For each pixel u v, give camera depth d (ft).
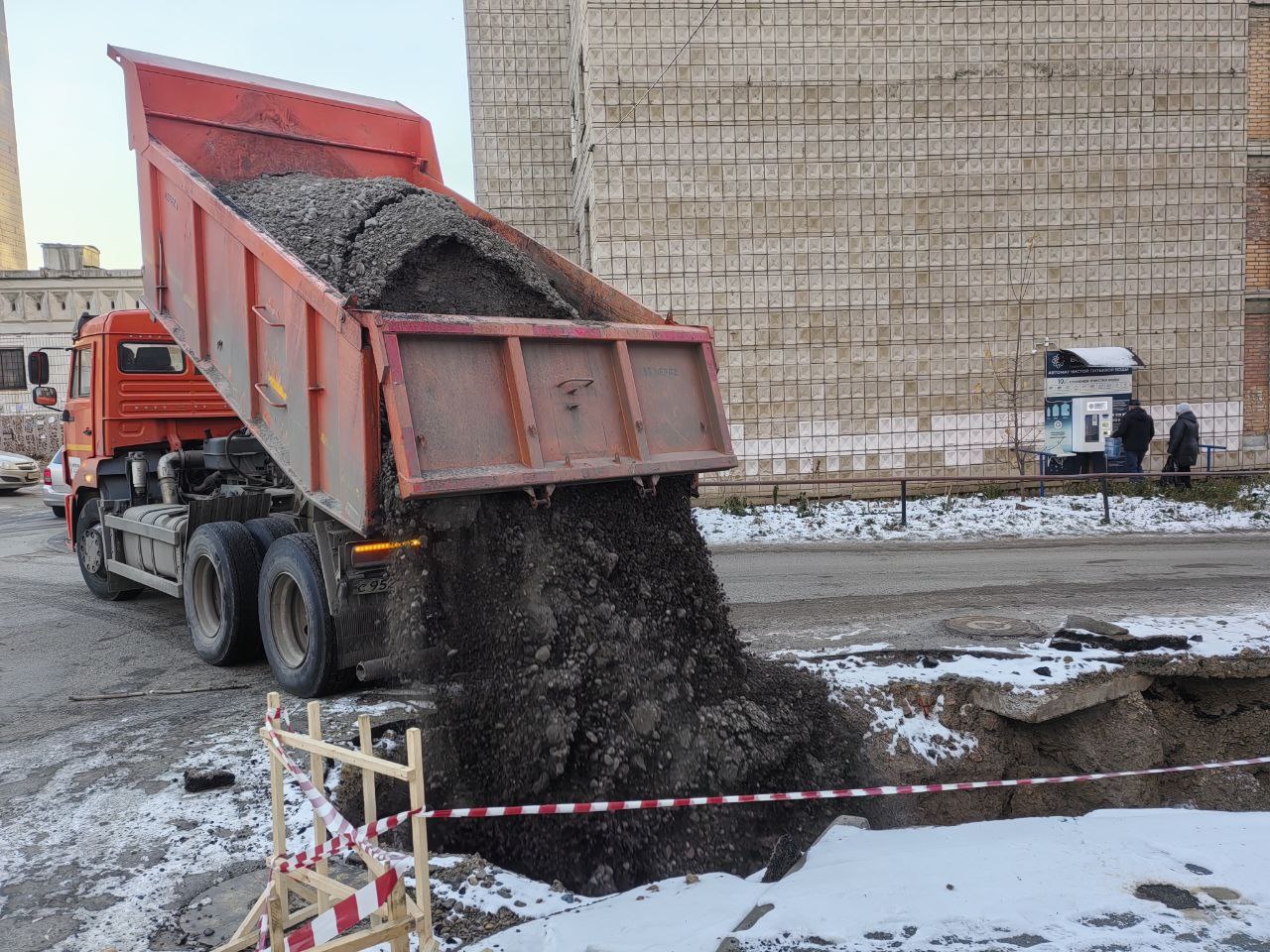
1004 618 23.56
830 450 47.57
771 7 45.78
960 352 47.62
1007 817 18.29
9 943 10.70
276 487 25.11
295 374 17.16
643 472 16.71
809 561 34.35
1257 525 40.01
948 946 9.56
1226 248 48.08
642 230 46.01
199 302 20.53
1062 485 47.88
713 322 46.68
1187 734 19.61
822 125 46.42
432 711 15.75
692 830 14.70
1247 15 47.19
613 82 45.52
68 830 13.64
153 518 25.67
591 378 16.74
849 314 47.16
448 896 11.32
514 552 15.20
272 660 20.42
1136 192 47.52
